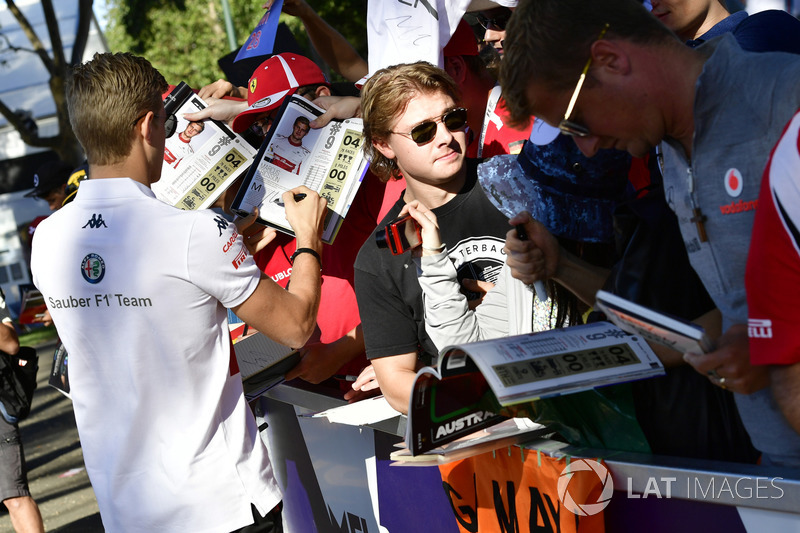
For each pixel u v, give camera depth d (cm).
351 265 287
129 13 2305
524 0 144
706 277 145
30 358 417
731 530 141
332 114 263
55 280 217
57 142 1920
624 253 166
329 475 279
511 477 179
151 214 211
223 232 211
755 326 118
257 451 225
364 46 1402
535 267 175
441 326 195
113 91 214
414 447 158
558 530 166
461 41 271
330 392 268
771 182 112
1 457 416
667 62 137
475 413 171
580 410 166
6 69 2331
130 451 216
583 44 136
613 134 143
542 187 193
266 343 256
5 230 2284
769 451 147
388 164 230
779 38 188
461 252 211
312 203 248
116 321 211
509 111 151
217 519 214
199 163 274
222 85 333
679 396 162
